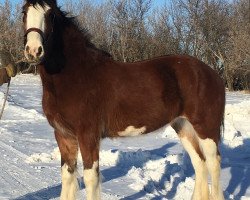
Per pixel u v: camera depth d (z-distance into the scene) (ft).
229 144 23.88
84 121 12.19
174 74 13.88
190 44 90.33
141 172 17.62
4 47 81.15
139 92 13.10
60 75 12.14
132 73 13.24
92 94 12.36
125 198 14.51
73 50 12.45
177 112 13.92
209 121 14.01
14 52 78.69
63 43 12.38
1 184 16.02
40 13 11.64
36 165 19.24
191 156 14.43
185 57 14.33
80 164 18.97
